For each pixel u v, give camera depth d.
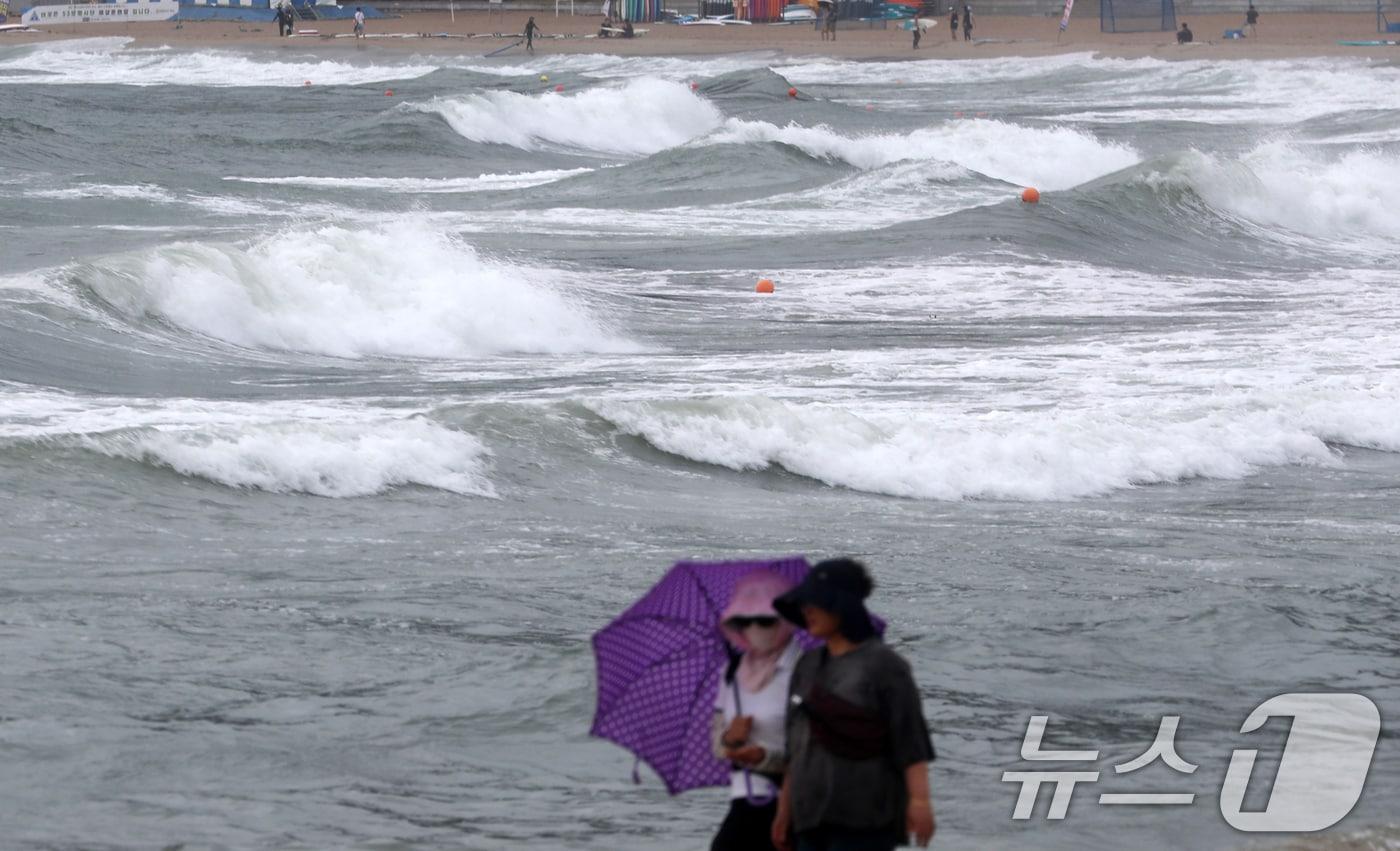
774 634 17.05
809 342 81.56
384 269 82.00
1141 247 121.75
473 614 35.00
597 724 17.25
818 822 16.39
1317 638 36.38
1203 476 56.94
